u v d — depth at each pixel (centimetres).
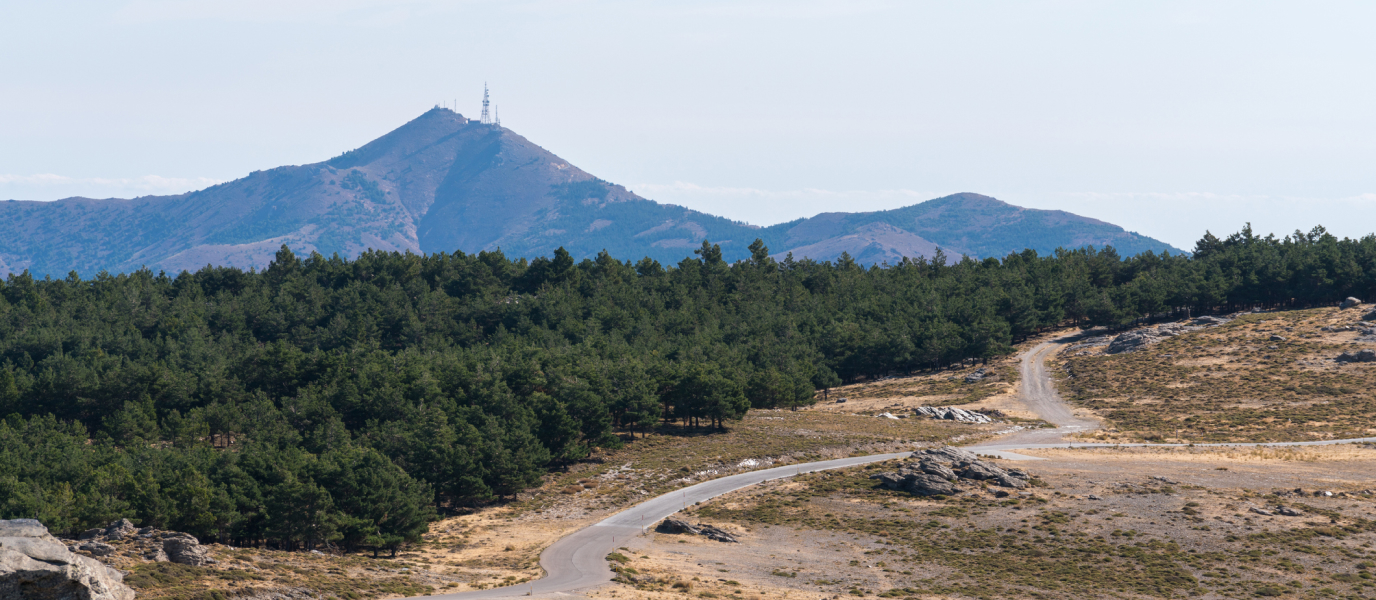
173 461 9650
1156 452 12481
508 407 12750
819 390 19675
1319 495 9512
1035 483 10550
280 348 15988
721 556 8231
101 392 14750
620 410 13850
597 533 9294
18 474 9450
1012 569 7631
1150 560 7750
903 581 7312
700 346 18625
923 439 13762
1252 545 8025
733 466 12275
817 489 10744
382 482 8900
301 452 10056
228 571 6050
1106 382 17638
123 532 6456
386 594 6262
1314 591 6850
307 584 6138
